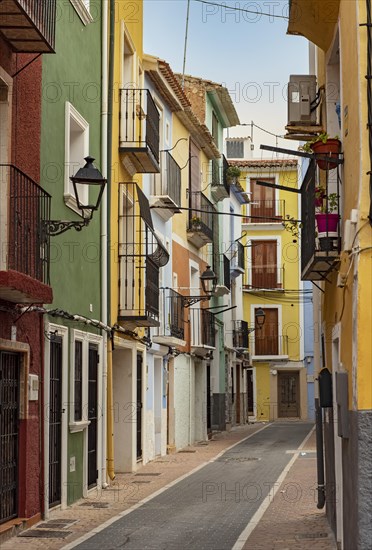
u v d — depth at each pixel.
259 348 54.66
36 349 14.53
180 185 29.41
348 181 10.80
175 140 30.39
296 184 54.41
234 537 13.27
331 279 12.66
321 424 15.32
